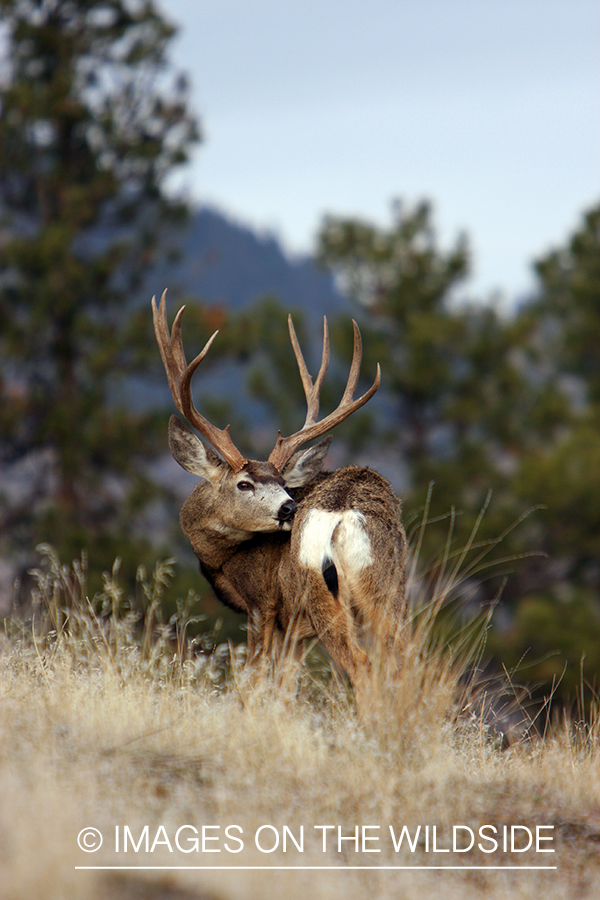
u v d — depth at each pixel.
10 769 13.42
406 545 23.55
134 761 15.29
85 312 75.94
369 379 75.31
